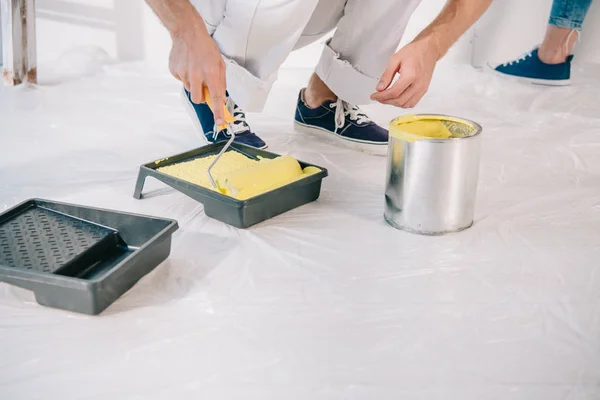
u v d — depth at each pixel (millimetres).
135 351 918
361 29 1562
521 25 2539
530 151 1726
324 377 872
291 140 1788
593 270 1142
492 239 1249
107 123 1867
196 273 1116
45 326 970
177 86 2236
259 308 1021
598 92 2271
